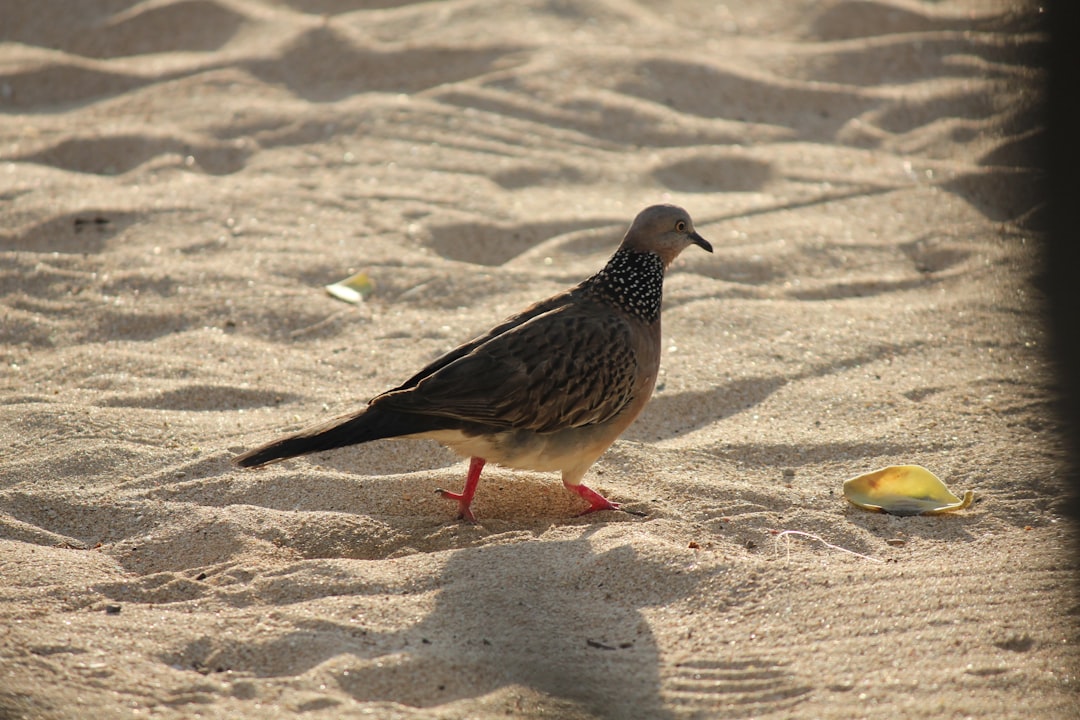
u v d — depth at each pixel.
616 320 8.96
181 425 10.12
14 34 20.81
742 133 17.95
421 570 7.53
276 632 6.71
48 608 7.00
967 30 20.88
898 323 12.59
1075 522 8.45
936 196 16.03
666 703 6.20
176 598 7.29
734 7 22.38
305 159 16.50
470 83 18.72
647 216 9.29
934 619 6.83
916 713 5.99
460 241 14.63
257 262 13.42
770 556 7.97
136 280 12.91
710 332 12.20
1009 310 12.80
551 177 16.39
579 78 18.84
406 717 5.95
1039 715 5.93
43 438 9.77
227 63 19.25
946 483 9.23
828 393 10.97
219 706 6.00
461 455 9.23
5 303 12.39
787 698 6.20
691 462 9.71
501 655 6.60
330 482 9.11
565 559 7.66
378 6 21.81
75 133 16.81
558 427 8.60
